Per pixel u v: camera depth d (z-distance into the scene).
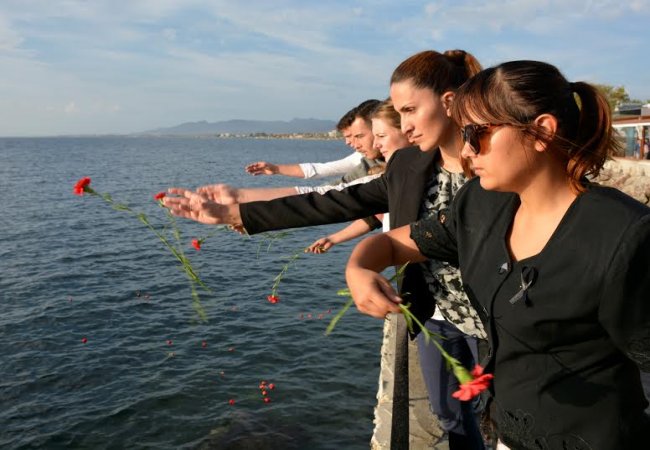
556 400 1.52
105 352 11.24
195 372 10.34
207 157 101.31
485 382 1.37
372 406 9.12
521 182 1.53
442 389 3.09
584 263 1.40
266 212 2.43
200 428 8.55
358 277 1.63
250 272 17.34
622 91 44.56
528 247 1.58
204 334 12.19
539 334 1.50
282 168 4.64
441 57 2.50
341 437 8.25
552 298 1.46
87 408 9.12
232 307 13.97
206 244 21.27
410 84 2.43
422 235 2.01
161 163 79.88
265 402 9.27
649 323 1.34
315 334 12.16
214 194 2.84
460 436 3.17
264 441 8.15
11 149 148.00
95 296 14.88
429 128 2.46
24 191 39.84
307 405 9.16
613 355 1.47
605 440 1.47
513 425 1.63
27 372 10.36
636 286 1.33
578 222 1.44
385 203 2.75
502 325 1.60
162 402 9.28
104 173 58.81
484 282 1.68
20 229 24.66
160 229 24.30
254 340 11.84
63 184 45.69
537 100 1.45
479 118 1.51
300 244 21.80
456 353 3.02
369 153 4.14
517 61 1.55
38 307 13.95
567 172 1.50
